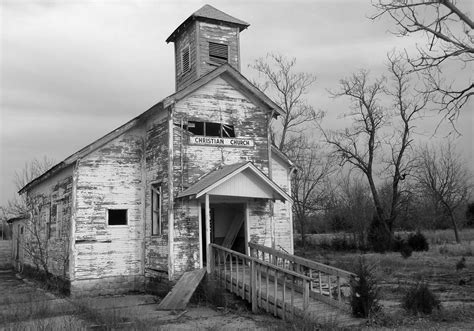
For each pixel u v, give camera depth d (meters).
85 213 17.91
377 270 22.28
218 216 19.00
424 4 14.99
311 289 13.36
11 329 10.51
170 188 16.62
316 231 51.72
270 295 13.24
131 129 19.02
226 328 11.51
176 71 21.45
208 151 17.52
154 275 17.58
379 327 10.62
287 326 11.25
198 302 14.95
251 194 16.50
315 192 43.72
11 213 32.22
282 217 21.86
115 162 18.64
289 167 22.50
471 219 55.06
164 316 13.17
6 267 31.61
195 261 16.56
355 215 40.56
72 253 17.48
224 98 18.14
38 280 22.61
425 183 43.72
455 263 25.62
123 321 11.98
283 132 42.84
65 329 10.45
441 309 12.20
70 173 18.84
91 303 14.44
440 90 15.52
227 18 20.19
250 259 14.03
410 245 35.34
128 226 18.53
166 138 17.22
